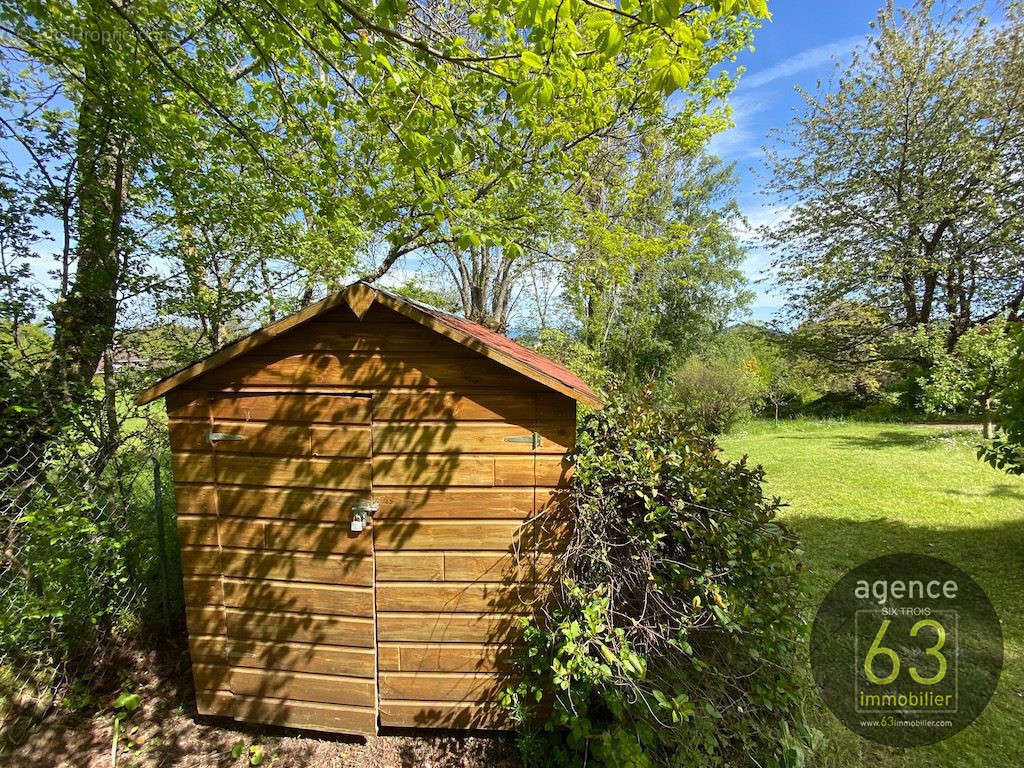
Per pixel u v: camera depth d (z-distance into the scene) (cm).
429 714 281
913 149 1354
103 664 326
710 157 1891
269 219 500
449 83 360
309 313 251
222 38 475
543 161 634
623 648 221
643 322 1421
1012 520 595
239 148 454
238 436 270
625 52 539
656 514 256
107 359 382
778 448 1055
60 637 303
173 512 413
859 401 1659
